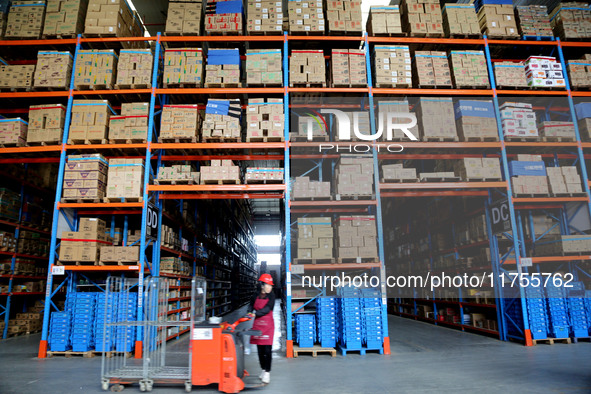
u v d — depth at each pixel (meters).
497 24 10.71
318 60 9.98
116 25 9.92
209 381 5.69
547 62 10.63
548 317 9.67
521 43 10.69
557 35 11.32
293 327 9.64
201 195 10.42
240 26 10.07
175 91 9.72
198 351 5.77
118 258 8.91
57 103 10.53
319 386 5.96
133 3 13.34
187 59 9.84
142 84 9.64
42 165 13.48
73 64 9.98
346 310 8.59
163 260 11.09
